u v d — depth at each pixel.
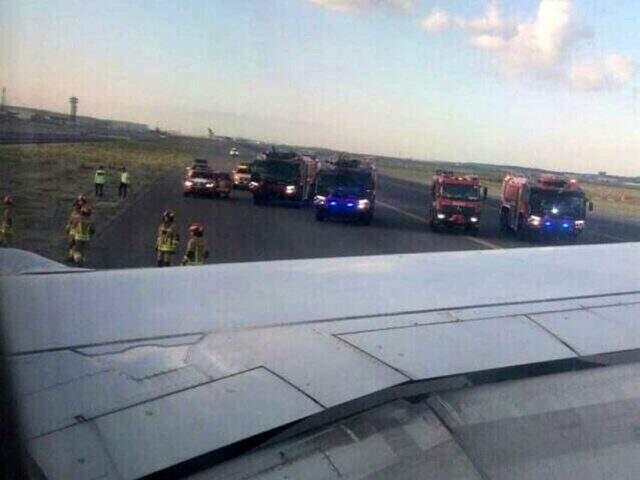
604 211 86.50
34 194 42.28
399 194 78.75
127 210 38.97
